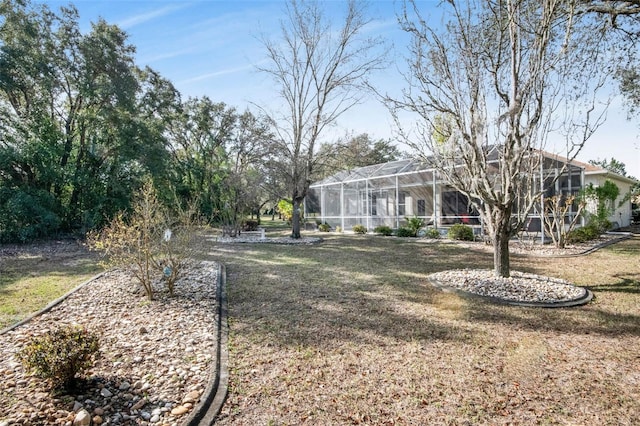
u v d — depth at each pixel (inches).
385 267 331.9
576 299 213.5
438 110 260.2
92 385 114.3
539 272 295.3
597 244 453.1
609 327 172.6
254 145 635.5
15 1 559.5
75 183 616.1
